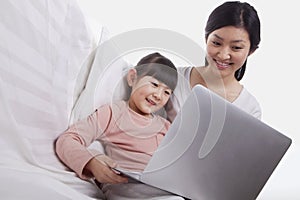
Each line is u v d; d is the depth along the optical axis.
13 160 0.75
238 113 0.99
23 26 0.83
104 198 0.98
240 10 1.38
